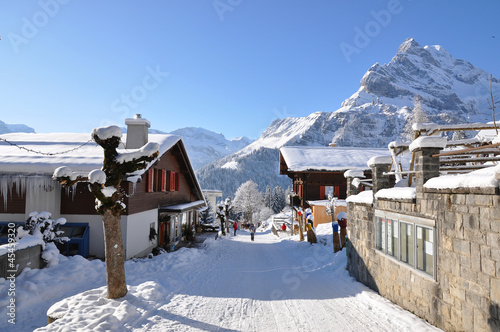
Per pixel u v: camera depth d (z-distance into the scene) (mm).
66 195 13789
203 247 19891
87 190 13820
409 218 6676
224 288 9273
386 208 7914
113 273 7164
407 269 6770
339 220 14344
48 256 10070
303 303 7699
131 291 7762
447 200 5465
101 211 7188
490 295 4445
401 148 8672
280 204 88250
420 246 6328
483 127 7801
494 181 4332
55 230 11539
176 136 19391
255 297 8289
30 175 13148
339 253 12820
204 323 6277
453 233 5293
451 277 5328
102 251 13672
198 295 8398
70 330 5281
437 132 8133
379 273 8297
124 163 7383
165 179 19547
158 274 10852
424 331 5535
